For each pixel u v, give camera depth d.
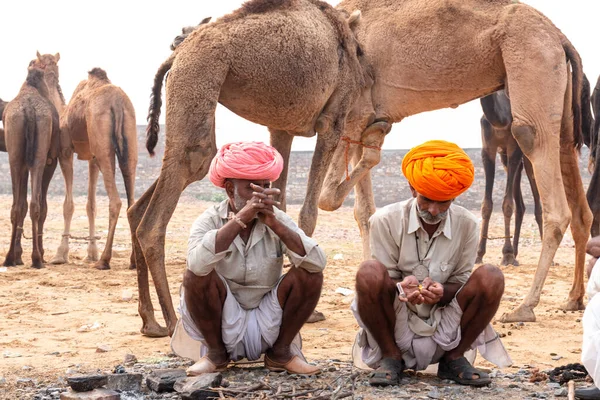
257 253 4.97
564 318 7.62
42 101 12.45
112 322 7.50
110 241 12.17
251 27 6.68
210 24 6.74
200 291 4.76
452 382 4.88
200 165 6.54
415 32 8.01
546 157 7.64
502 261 12.85
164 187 6.50
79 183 34.56
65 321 7.57
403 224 4.84
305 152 32.84
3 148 14.89
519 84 7.66
